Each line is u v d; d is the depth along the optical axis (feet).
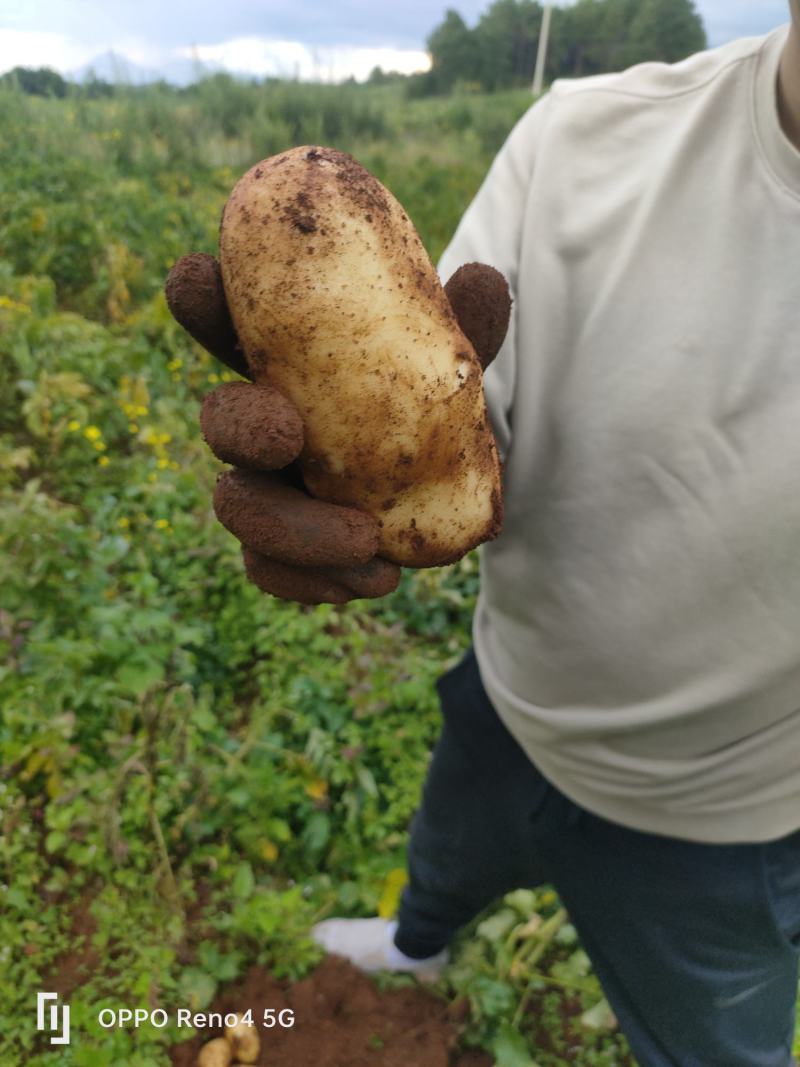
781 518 0.91
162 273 5.50
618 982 1.36
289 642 2.75
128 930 1.99
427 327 0.77
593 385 1.00
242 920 1.97
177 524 3.16
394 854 2.25
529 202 1.08
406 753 2.44
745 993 1.23
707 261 0.93
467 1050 1.95
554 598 1.11
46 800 2.25
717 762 1.08
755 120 0.90
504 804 1.39
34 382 3.77
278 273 0.73
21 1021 1.80
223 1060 1.78
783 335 0.89
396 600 3.08
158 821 2.17
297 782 2.31
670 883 1.19
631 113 1.02
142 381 3.87
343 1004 1.95
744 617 0.97
